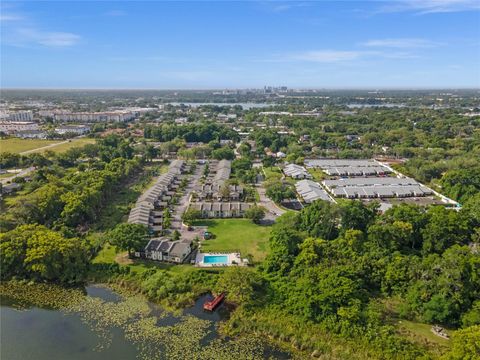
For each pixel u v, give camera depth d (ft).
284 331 247.29
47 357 225.56
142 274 312.71
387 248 317.01
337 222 363.15
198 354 230.07
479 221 351.05
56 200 414.82
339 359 223.30
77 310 274.57
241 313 266.98
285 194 486.38
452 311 243.60
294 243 325.42
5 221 365.20
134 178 622.54
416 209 360.89
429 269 270.46
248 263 333.42
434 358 214.28
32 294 294.25
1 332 248.73
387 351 222.48
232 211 447.42
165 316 268.62
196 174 655.76
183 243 352.49
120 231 341.62
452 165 609.83
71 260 321.32
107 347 234.99
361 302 256.73
